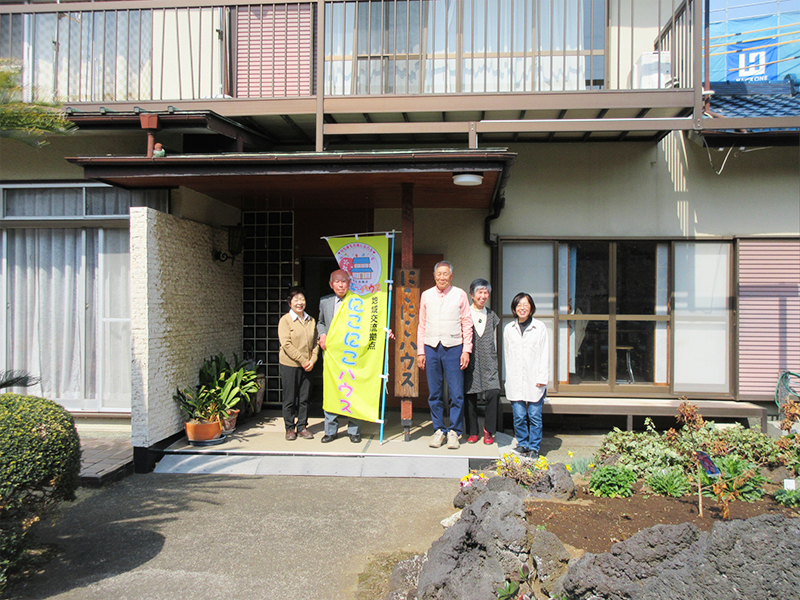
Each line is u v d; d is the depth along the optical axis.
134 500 4.56
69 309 6.54
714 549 2.50
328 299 5.84
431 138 7.18
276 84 7.05
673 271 6.95
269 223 7.43
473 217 7.19
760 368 6.75
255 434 6.03
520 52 6.69
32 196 6.61
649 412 6.27
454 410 5.50
